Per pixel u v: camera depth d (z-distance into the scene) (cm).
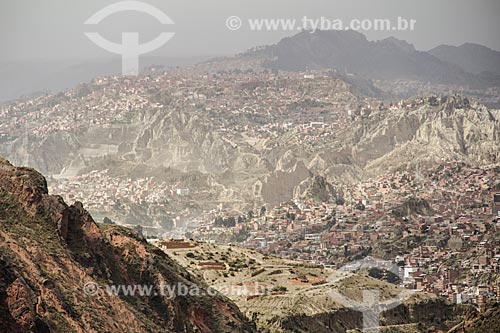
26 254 14000
